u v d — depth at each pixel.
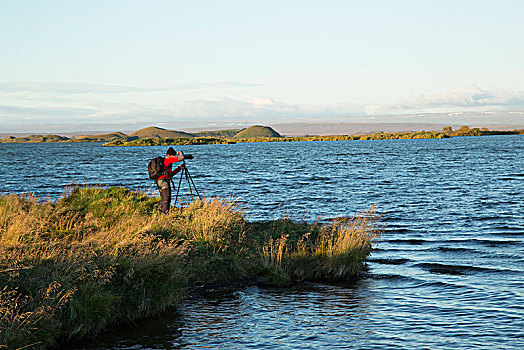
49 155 135.50
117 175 52.78
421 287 9.76
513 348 6.43
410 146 177.88
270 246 11.72
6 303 6.64
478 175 44.19
